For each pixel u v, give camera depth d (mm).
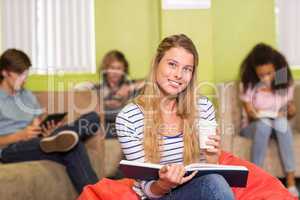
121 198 1709
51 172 2637
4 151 2807
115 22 4387
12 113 3080
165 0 3982
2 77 3096
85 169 2742
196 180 1561
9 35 4340
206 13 3990
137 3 4367
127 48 4391
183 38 1820
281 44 4391
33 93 3436
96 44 4383
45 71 4289
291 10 4363
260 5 4383
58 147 2709
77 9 4352
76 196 2752
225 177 1587
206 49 3992
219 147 1820
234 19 4383
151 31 4371
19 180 2391
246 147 3406
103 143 3145
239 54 4395
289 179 3352
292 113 3605
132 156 1729
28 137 2902
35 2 4332
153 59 1829
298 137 3523
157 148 1754
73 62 4371
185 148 1778
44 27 4348
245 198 1895
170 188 1592
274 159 3410
